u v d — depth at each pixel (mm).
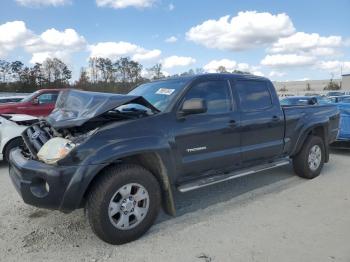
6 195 5598
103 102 3879
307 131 6230
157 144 4059
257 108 5438
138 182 3920
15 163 3943
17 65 59531
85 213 3814
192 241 3949
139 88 5320
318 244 3818
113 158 3705
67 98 4426
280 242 3879
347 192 5672
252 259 3527
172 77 5164
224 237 4035
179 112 4391
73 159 3559
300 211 4816
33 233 4176
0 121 7375
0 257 3615
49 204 3592
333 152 9359
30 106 12109
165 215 4727
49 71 62719
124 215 3844
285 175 6727
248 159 5301
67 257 3615
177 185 4500
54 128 3955
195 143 4512
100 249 3785
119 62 62344
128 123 3959
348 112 8594
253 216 4648
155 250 3754
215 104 4871
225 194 5598
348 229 4199
